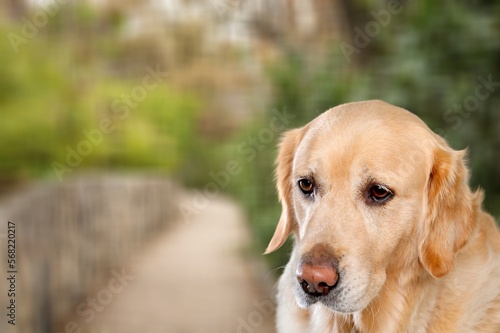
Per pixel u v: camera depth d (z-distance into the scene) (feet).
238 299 32.09
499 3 16.53
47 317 24.99
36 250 24.61
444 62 17.08
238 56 61.62
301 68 28.84
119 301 32.86
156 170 77.00
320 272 9.37
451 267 9.90
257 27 40.50
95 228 37.55
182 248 51.13
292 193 11.39
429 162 10.19
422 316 10.30
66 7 60.90
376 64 21.38
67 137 53.01
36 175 46.19
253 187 36.22
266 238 30.99
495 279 10.23
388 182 9.80
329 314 10.78
